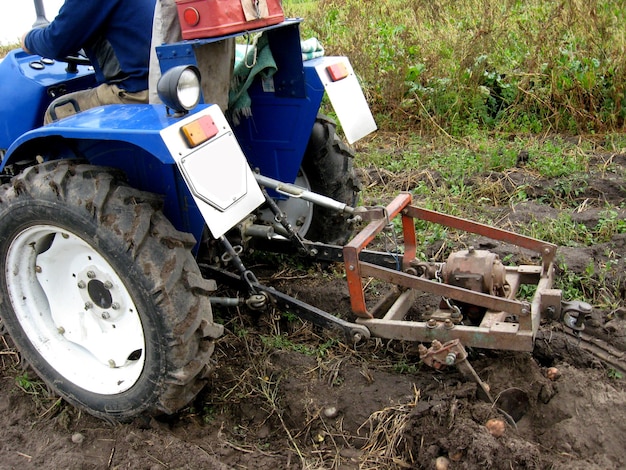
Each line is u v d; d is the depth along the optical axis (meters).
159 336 2.70
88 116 2.80
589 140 6.15
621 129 6.32
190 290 2.72
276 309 3.47
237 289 3.46
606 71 6.41
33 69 3.62
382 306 3.43
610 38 6.55
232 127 3.75
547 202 5.11
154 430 2.96
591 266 3.79
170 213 3.00
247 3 2.88
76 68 3.64
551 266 3.25
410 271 3.42
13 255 3.06
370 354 3.40
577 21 6.73
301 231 4.18
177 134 2.45
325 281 4.09
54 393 3.27
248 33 2.91
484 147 5.99
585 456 2.67
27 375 3.41
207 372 2.88
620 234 4.26
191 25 2.76
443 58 7.11
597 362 3.13
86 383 3.08
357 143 6.64
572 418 2.80
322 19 8.77
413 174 5.67
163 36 2.88
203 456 2.78
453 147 6.16
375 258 3.54
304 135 3.62
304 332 3.62
